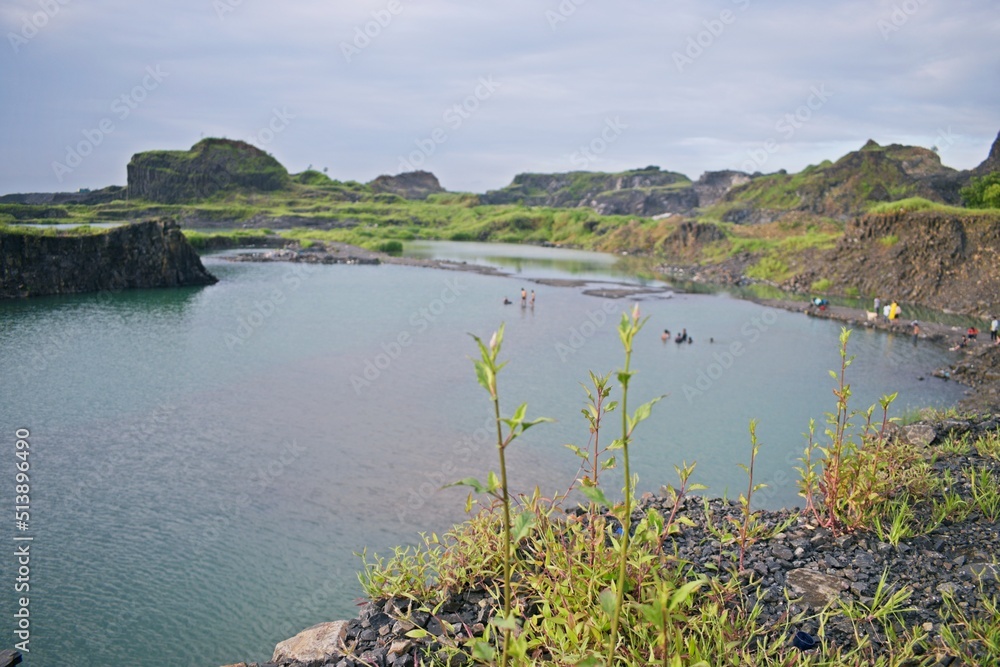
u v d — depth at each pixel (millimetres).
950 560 6895
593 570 5430
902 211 68750
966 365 34156
